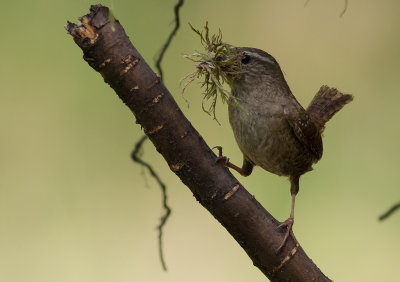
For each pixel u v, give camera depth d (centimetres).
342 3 1297
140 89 473
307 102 1217
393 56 1252
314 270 528
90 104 1148
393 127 1177
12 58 1154
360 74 1242
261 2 1285
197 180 502
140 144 583
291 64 1243
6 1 1180
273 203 1052
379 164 1125
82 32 457
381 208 1058
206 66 570
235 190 506
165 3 1200
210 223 1108
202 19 1230
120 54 464
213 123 1164
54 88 1151
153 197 1116
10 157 1109
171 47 1181
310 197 1076
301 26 1261
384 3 1302
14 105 1135
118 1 1181
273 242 519
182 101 1170
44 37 1168
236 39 1231
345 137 1164
